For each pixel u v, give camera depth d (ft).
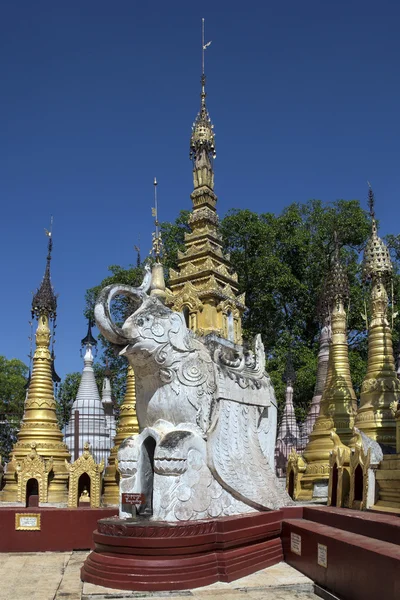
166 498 38.78
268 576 38.83
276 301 153.79
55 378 127.34
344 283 73.46
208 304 63.52
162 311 43.80
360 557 30.63
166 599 33.32
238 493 42.88
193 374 43.29
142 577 34.81
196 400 42.93
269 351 151.02
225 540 37.88
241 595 34.27
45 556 50.14
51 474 67.31
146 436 42.78
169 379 42.75
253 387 50.26
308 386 130.11
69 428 94.07
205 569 36.45
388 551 28.89
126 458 42.96
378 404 54.70
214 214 72.18
